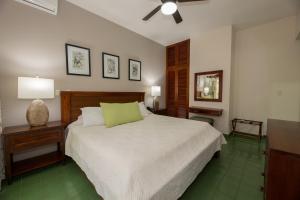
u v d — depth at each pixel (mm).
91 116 2355
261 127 3299
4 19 1942
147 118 2914
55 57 2398
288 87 3143
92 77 2891
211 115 3734
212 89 3785
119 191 1091
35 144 1915
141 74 3984
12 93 2041
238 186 1737
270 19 3139
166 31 3762
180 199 1524
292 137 1301
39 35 2229
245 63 3648
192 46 4117
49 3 2188
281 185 1030
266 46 3350
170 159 1405
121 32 3398
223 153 2623
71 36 2572
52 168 2113
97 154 1456
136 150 1396
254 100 3566
